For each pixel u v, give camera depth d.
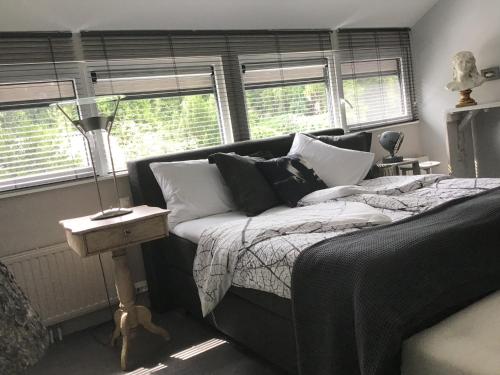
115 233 2.24
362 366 1.36
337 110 4.19
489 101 4.00
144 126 3.21
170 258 2.80
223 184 2.95
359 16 4.04
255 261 1.94
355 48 4.22
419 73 4.53
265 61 3.73
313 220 2.11
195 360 2.29
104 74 3.03
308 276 1.63
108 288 2.92
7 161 2.74
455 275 1.50
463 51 3.96
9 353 1.40
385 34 4.39
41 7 2.64
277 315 1.89
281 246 1.88
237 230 2.22
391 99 4.54
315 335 1.60
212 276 2.18
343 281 1.50
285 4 3.50
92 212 2.95
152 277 2.96
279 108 3.86
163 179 2.87
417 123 4.62
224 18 3.37
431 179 2.88
